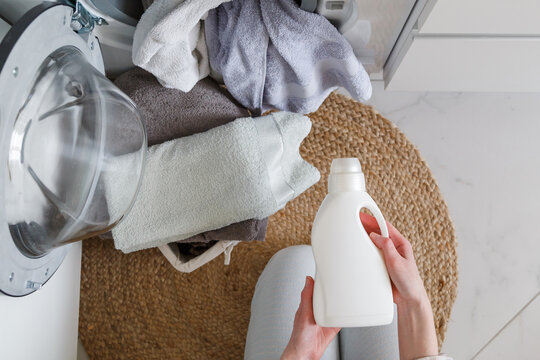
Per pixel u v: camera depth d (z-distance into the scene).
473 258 1.46
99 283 1.30
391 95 1.49
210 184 1.01
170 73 0.95
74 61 0.77
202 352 1.31
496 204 1.48
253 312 1.06
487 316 1.44
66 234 0.77
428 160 1.49
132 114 0.85
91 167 0.76
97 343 1.29
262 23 0.92
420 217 1.34
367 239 0.70
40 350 0.84
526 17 0.86
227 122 1.07
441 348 1.36
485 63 1.10
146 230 1.03
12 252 0.66
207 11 0.91
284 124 1.02
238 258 1.34
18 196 0.66
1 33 0.72
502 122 1.50
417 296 0.71
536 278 1.45
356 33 1.00
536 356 1.43
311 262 1.08
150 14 0.87
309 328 0.72
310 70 1.01
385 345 0.97
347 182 0.72
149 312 1.31
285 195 1.04
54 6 0.70
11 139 0.63
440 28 0.92
